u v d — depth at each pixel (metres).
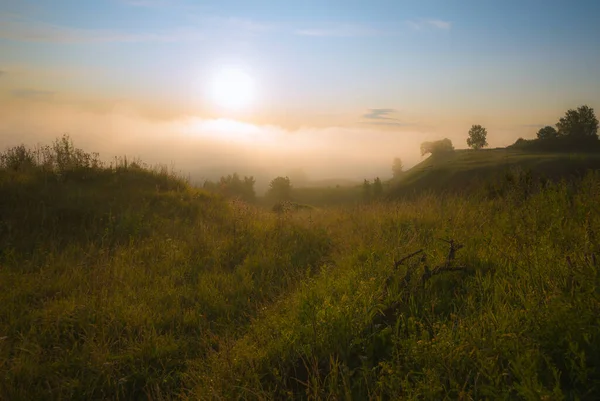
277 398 3.23
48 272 6.41
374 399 2.94
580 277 3.45
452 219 7.59
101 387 3.66
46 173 11.45
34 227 8.43
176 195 11.95
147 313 5.02
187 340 4.52
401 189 116.75
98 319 4.85
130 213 9.59
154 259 7.30
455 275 4.64
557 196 6.93
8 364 3.92
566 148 141.25
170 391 3.55
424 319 3.82
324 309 4.05
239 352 3.76
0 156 12.27
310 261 7.43
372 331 3.78
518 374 2.66
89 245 7.79
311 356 3.52
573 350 2.67
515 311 3.32
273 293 5.82
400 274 4.88
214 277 6.47
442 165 131.00
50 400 3.49
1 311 4.99
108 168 13.06
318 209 13.93
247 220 10.23
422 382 2.84
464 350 3.05
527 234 5.41
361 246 6.96
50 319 4.74
